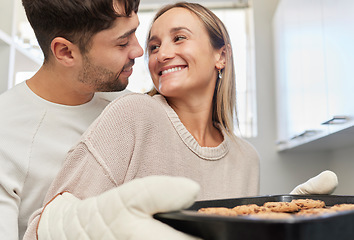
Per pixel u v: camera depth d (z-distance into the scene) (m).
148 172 0.64
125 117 0.61
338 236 0.33
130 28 0.81
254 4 2.77
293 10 2.11
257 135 2.66
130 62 0.87
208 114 0.83
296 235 0.30
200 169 0.77
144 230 0.37
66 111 0.93
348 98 1.32
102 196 0.41
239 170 0.88
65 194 0.52
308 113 1.88
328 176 0.67
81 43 0.80
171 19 0.80
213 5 2.88
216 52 0.85
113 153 0.58
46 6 0.78
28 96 0.92
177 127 0.75
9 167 0.85
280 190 2.62
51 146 0.90
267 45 2.74
